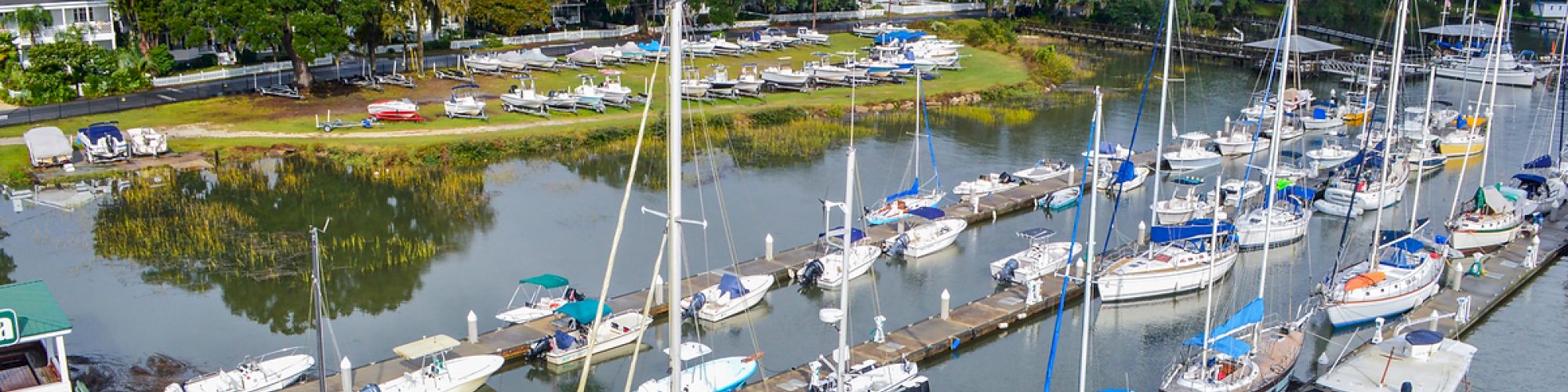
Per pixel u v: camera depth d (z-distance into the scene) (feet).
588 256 209.36
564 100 327.67
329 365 159.22
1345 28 535.60
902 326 176.55
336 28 332.39
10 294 141.90
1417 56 462.60
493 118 320.09
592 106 332.19
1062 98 389.80
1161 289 187.21
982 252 215.51
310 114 315.99
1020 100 385.70
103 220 225.76
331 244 214.90
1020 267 195.31
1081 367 134.72
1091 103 378.53
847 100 361.30
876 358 158.40
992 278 199.72
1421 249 193.67
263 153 278.26
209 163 269.03
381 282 194.90
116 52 337.93
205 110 315.99
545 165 282.77
